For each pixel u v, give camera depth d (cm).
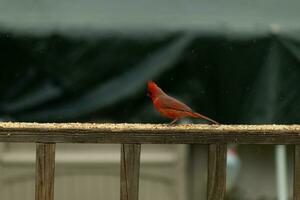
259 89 829
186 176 1789
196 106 830
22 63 816
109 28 821
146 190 1769
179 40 823
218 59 825
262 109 828
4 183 1744
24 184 1755
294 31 823
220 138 680
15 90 819
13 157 1745
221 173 681
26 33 813
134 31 823
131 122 832
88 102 825
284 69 824
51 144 670
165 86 827
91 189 1761
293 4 895
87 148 1764
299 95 825
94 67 823
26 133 667
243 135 681
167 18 838
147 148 1772
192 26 825
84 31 819
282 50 823
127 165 672
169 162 1769
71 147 1762
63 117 825
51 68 817
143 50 824
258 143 682
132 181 672
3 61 815
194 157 1820
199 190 1814
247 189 1870
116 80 826
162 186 1769
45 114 824
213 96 831
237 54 827
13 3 852
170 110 759
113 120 831
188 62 825
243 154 1881
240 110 833
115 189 1769
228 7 883
